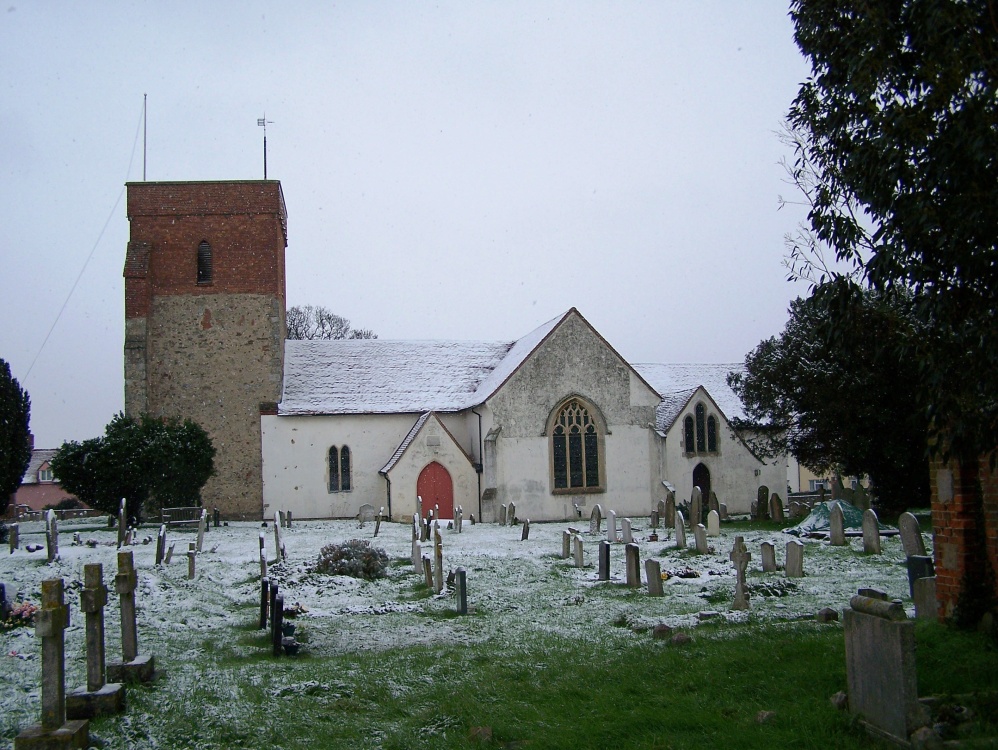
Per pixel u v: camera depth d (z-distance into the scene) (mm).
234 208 44719
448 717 9680
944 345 8727
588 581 21906
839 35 9219
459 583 18500
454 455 42938
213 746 8906
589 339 44062
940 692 8844
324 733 9305
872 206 8906
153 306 43906
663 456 44500
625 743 8367
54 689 8602
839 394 31312
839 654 10594
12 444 35812
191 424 38938
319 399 45594
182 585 21453
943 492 11500
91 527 39562
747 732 8242
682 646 12523
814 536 28266
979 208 7914
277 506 43812
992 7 7945
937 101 8195
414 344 51656
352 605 19766
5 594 16141
